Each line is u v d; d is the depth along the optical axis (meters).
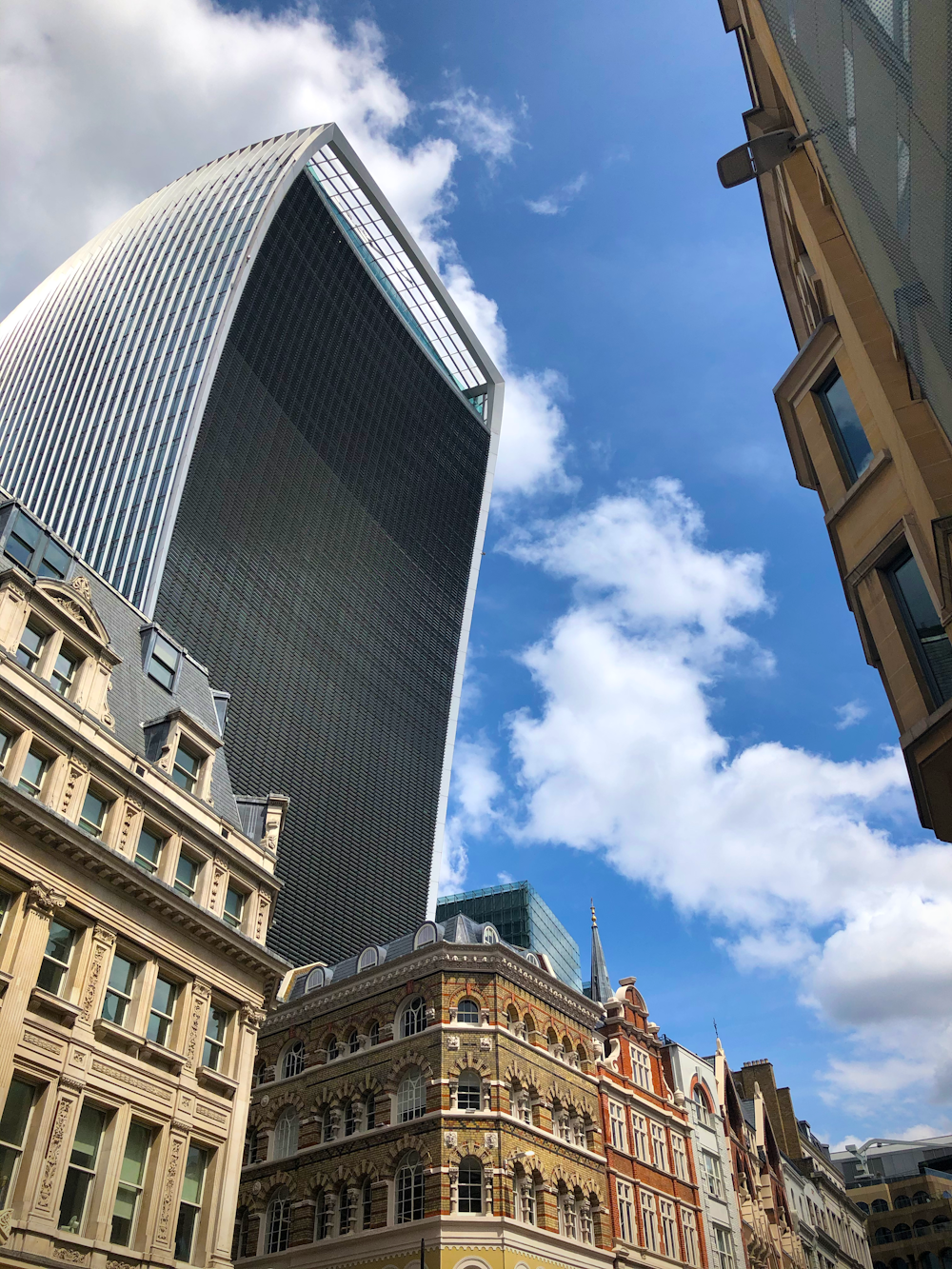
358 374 185.62
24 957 27.06
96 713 33.22
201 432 140.62
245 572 143.88
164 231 176.12
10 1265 23.70
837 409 26.70
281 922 128.88
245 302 157.62
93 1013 28.75
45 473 152.00
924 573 21.00
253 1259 41.47
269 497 154.38
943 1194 111.31
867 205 15.61
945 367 13.52
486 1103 39.94
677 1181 52.19
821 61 17.03
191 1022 32.47
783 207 30.09
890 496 23.33
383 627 176.50
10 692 29.03
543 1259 38.56
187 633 128.25
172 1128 30.22
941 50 11.49
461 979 43.16
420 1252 36.56
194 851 35.16
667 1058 58.78
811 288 30.11
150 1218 28.41
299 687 149.12
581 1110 45.59
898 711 22.62
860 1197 114.88
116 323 166.00
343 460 177.25
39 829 28.44
